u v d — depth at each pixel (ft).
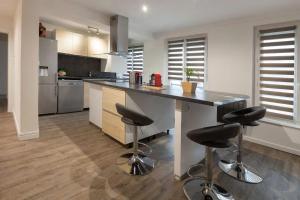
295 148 9.88
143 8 11.08
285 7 10.10
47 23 15.81
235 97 6.95
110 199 5.80
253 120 6.84
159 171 7.54
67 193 5.96
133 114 6.67
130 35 15.88
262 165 8.43
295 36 10.33
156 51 17.43
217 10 11.00
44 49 14.85
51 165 7.61
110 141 10.36
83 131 11.87
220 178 7.21
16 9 12.07
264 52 11.41
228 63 12.78
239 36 12.18
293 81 10.50
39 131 11.53
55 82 15.78
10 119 13.94
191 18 12.64
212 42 13.58
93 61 20.02
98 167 7.59
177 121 6.88
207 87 14.10
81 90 17.61
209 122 8.30
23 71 9.71
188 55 15.51
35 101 10.23
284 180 7.23
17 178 6.63
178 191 6.34
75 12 10.79
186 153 7.17
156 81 9.71
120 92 9.29
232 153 9.56
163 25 14.51
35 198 5.67
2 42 25.25
